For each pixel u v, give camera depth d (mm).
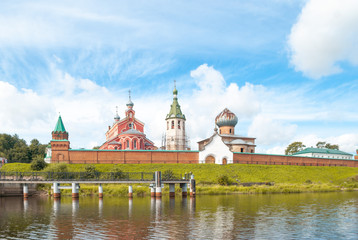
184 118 115312
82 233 26359
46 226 29250
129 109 113062
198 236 25203
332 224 29984
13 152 124438
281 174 83062
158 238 24562
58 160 82062
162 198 53156
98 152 83500
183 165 82875
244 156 91312
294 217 33500
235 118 112875
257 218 32875
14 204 46875
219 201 47750
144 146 101875
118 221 31250
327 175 88062
